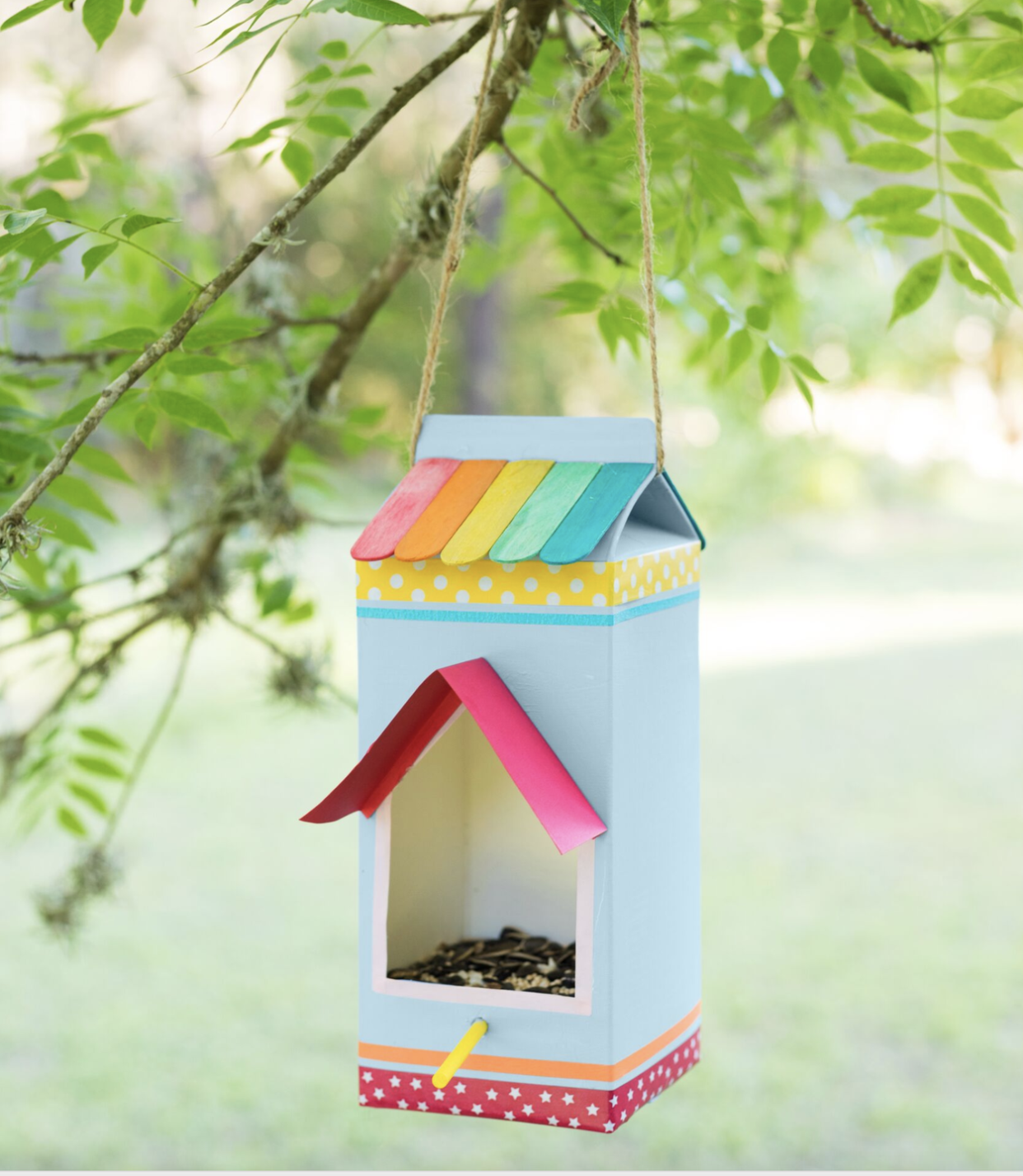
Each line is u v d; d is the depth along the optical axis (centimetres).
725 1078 398
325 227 1193
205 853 586
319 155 590
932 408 1271
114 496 1024
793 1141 366
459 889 149
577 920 123
